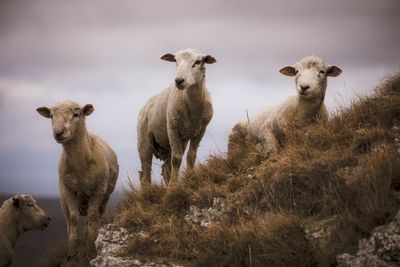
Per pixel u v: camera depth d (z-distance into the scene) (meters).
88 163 15.20
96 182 15.38
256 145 15.35
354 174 12.11
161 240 13.10
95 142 15.59
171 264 12.43
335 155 12.80
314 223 11.75
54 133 14.38
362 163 12.25
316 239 11.47
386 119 13.30
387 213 10.91
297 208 12.28
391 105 13.43
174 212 13.71
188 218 13.40
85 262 14.30
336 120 14.14
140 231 13.62
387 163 11.59
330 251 11.03
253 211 12.80
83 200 15.73
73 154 15.02
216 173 14.34
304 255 11.28
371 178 11.52
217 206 13.38
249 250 11.49
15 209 17.02
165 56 15.55
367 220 10.98
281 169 12.90
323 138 13.61
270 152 14.30
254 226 12.07
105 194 16.44
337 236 11.23
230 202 13.32
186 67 14.65
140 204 14.32
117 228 13.97
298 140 13.89
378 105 13.89
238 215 12.85
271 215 12.05
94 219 15.23
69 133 14.51
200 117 15.35
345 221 11.28
